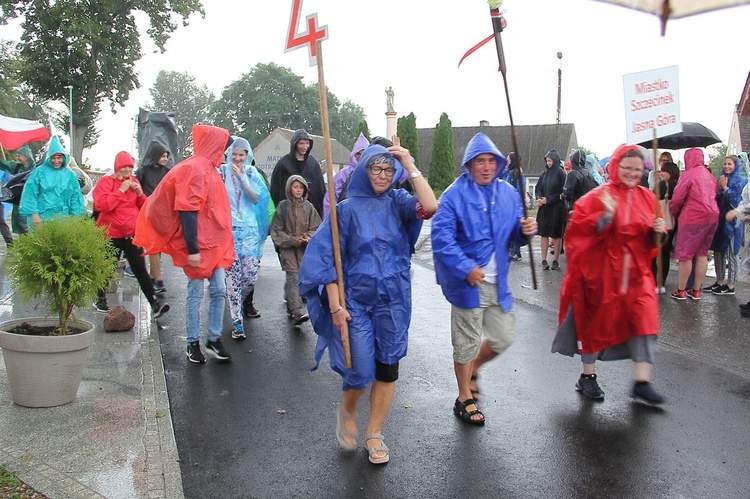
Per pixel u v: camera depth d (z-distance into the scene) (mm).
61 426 4238
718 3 1213
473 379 4918
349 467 3881
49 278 4320
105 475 3625
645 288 4758
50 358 4438
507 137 61844
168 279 10148
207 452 4051
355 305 3820
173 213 5465
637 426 4500
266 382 5352
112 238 6895
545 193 11125
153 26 40750
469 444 4203
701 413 4754
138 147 12281
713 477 3787
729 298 8898
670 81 4891
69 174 7680
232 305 6609
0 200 10250
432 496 3557
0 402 4594
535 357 6109
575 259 4824
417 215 3807
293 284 7137
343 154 67062
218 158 5633
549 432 4395
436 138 47281
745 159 10336
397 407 4832
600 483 3713
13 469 3637
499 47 3932
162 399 4832
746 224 8617
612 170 4766
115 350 5977
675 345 6559
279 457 4000
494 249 4383
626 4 1277
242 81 76688
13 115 48125
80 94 40531
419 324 7402
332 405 4867
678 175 9094
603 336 4836
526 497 3555
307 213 7098
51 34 38969
